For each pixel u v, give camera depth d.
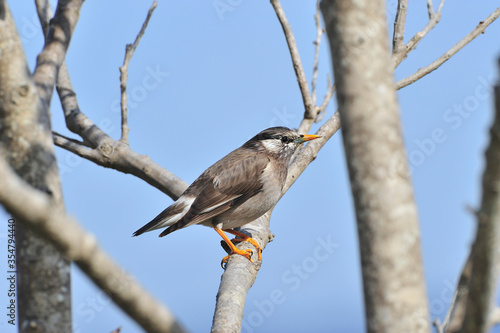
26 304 5.86
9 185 3.44
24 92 6.20
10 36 6.23
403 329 4.29
